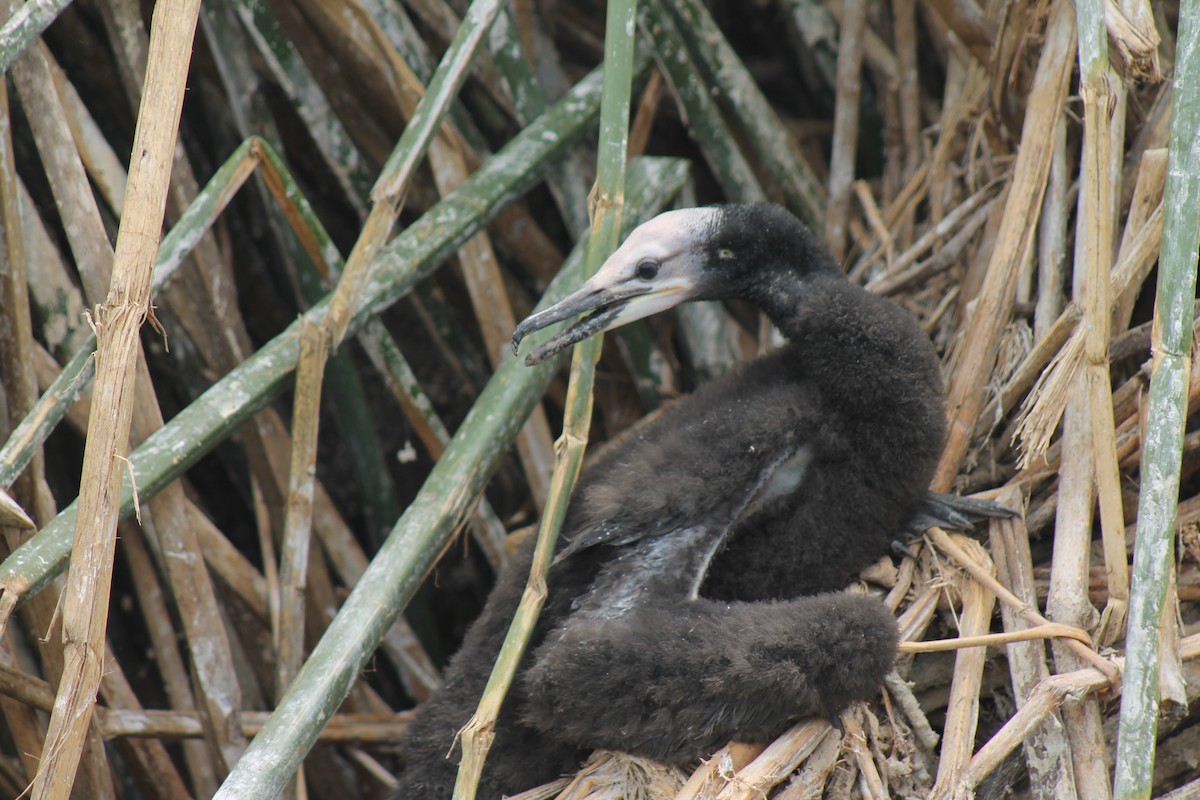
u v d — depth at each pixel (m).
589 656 5.28
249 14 7.46
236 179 6.34
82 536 4.38
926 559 6.06
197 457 5.96
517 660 5.17
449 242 6.84
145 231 4.37
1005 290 6.62
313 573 7.45
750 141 8.23
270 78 8.17
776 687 5.17
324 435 8.77
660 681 5.23
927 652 5.89
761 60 9.91
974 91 8.15
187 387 7.77
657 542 5.62
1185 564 5.90
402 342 8.84
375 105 7.90
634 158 7.74
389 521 8.07
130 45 7.27
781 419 5.81
